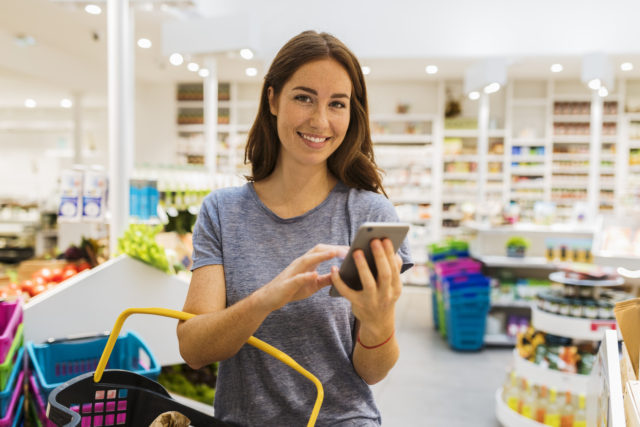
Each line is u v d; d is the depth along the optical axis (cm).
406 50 691
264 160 128
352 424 117
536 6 682
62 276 335
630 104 969
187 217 399
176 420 115
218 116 1031
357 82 120
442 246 655
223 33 447
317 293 118
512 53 690
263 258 120
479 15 689
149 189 345
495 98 1017
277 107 121
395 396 438
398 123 1038
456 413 405
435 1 685
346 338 122
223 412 123
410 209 1010
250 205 125
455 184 1002
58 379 245
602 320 349
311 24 639
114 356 256
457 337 574
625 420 107
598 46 680
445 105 1009
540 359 357
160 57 819
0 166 1152
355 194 129
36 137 1152
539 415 349
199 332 107
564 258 592
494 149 997
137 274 281
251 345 118
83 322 269
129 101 332
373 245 92
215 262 120
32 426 232
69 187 346
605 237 474
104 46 746
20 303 229
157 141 1041
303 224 123
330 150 118
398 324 692
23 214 957
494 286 614
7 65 715
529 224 707
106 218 351
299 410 117
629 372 129
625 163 964
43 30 665
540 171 978
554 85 988
